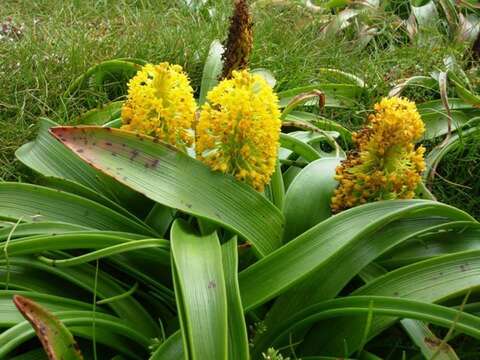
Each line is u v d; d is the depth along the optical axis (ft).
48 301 1.20
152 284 1.33
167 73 1.37
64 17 2.87
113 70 2.28
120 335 1.22
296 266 1.21
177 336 1.12
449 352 1.20
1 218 1.35
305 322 1.22
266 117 1.29
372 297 1.17
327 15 3.18
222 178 1.32
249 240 1.28
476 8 3.28
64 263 1.23
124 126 1.40
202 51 2.50
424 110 2.20
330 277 1.29
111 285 1.29
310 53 2.59
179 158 1.31
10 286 1.26
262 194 1.43
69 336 1.04
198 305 1.09
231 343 1.07
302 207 1.46
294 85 2.42
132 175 1.27
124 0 3.06
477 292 1.39
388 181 1.37
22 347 1.26
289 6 3.18
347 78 2.43
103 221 1.39
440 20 3.15
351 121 2.30
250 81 1.29
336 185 1.51
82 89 2.27
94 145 1.28
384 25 2.96
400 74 2.48
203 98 2.13
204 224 1.31
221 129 1.29
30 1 3.22
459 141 2.02
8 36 2.67
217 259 1.19
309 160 1.77
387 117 1.35
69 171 1.56
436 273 1.26
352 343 1.23
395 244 1.32
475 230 1.47
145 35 2.59
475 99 2.16
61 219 1.38
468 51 2.72
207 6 3.17
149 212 1.53
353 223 1.26
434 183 1.96
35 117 2.04
